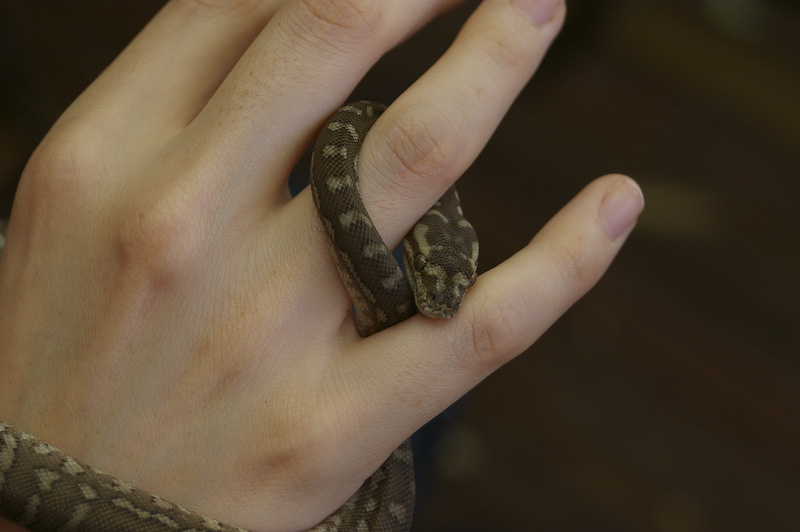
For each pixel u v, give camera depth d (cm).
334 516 36
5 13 55
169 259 34
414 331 35
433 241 38
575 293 35
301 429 34
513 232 62
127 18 68
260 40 35
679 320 61
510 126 68
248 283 35
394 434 35
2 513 34
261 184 35
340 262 34
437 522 52
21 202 35
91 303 35
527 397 57
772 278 62
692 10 74
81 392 34
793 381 59
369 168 35
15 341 35
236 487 34
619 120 69
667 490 54
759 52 73
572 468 55
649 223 64
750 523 53
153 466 34
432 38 67
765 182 67
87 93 36
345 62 35
